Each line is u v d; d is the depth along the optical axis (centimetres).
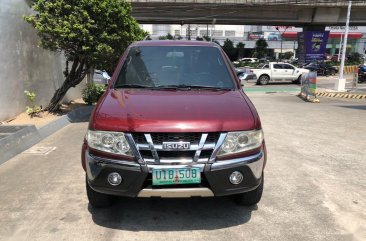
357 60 5988
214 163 353
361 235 374
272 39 9162
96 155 370
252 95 2038
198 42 543
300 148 712
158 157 349
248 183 369
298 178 540
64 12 946
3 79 868
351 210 432
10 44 898
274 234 376
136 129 351
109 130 361
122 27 998
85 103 1297
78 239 369
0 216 421
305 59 4422
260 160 377
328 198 467
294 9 4072
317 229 387
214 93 442
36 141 758
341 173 564
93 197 417
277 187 504
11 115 906
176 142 347
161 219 410
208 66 498
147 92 443
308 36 4359
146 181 356
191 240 365
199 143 350
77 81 1055
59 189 501
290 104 1488
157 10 3816
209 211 429
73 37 918
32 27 1013
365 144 749
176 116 362
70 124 970
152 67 493
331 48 8669
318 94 1995
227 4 3816
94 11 934
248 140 368
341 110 1261
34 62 1026
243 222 402
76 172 571
